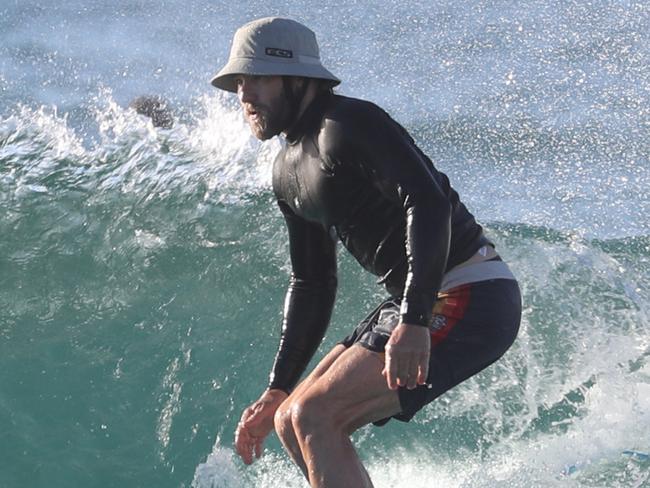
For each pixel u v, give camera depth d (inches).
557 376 652.1
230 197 810.8
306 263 544.1
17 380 688.4
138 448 647.1
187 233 786.8
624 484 585.3
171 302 742.5
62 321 735.7
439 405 639.1
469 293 497.0
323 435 474.0
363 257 510.0
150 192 824.3
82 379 689.0
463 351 489.7
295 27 498.6
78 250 789.9
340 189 492.4
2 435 653.3
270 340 706.8
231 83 520.4
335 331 708.0
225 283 749.3
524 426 632.4
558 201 856.9
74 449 645.9
